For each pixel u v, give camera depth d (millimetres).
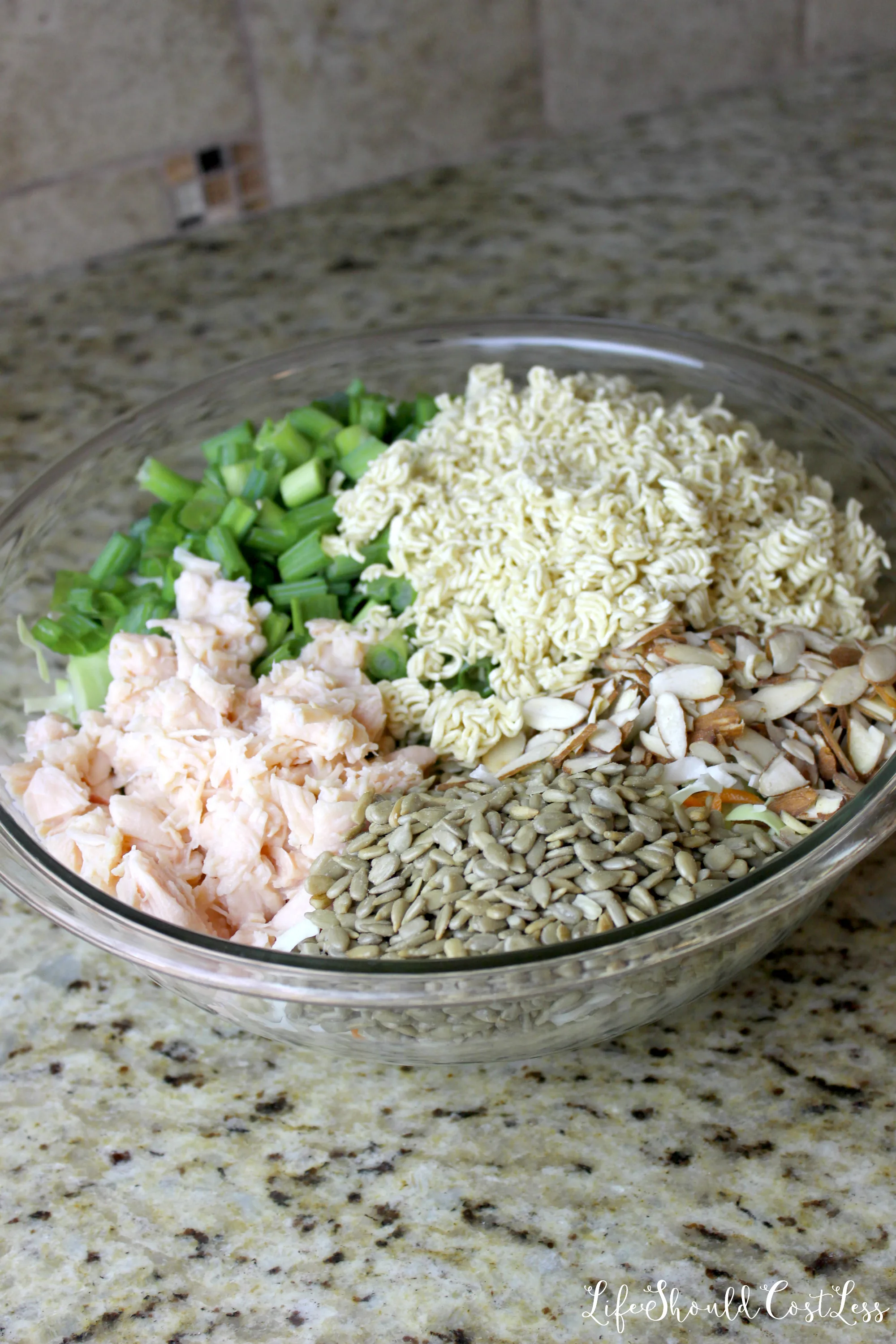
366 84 905
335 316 852
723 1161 520
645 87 982
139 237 903
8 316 866
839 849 490
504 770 593
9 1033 592
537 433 646
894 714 591
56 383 820
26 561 663
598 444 637
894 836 624
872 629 633
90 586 671
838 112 977
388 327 720
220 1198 521
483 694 626
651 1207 506
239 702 616
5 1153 542
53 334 852
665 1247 493
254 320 853
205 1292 490
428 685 632
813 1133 527
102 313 863
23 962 610
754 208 906
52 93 842
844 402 663
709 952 481
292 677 613
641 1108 543
